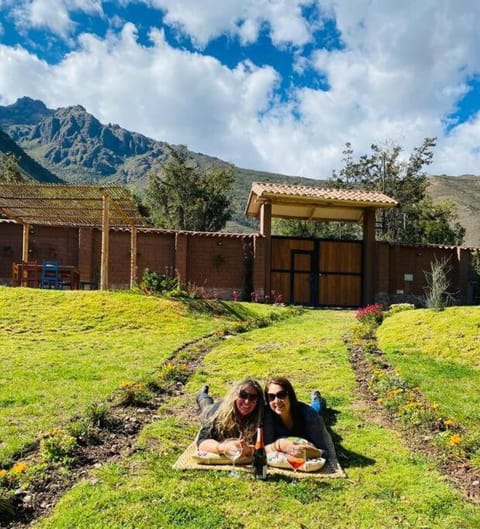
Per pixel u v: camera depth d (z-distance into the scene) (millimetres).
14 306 14508
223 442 5457
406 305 15719
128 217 20109
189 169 53219
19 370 8977
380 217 46094
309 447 5367
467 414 7172
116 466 5238
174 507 4426
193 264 24203
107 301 15547
